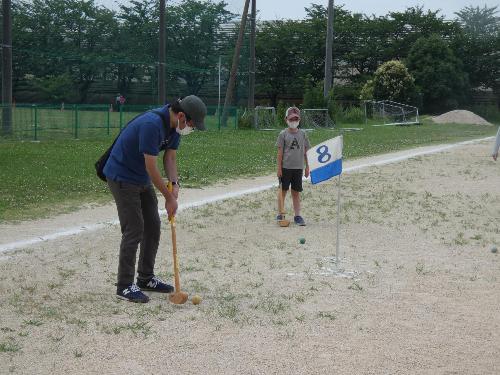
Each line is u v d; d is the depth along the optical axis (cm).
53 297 555
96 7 4597
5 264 654
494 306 551
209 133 2547
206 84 4581
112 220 890
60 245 740
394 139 2578
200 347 448
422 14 5575
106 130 2480
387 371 414
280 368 415
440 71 5103
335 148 684
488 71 5550
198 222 894
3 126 2038
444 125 3953
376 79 4769
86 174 1302
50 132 2281
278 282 614
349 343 459
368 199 1125
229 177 1364
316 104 3419
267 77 5384
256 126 2892
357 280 624
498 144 1101
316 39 5241
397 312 529
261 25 5553
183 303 543
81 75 4559
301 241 786
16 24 4384
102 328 480
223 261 691
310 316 516
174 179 568
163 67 2738
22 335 464
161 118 531
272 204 1055
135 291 550
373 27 5394
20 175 1253
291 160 889
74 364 416
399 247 773
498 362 433
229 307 534
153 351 439
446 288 602
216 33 4672
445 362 431
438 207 1056
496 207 1069
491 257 732
